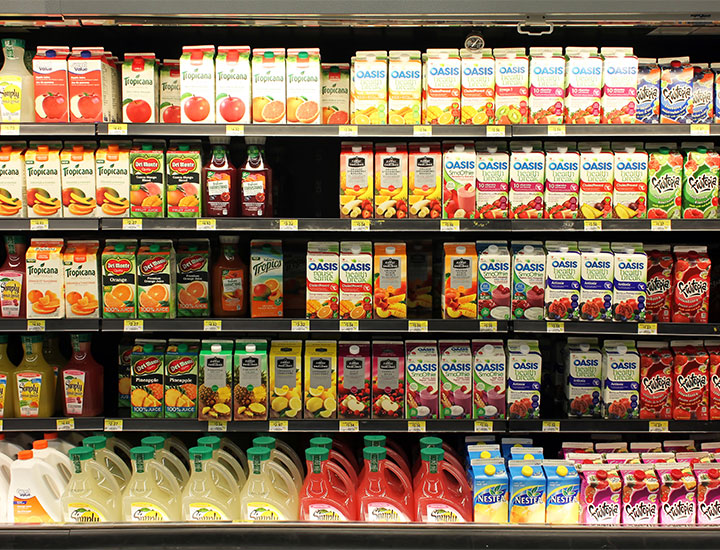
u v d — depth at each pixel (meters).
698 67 2.85
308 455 2.63
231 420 2.80
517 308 2.78
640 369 2.80
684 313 2.81
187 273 2.89
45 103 2.76
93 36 3.18
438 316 2.99
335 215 3.27
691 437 3.05
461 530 2.54
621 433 3.10
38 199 2.79
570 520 2.60
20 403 2.86
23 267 2.86
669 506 2.59
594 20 2.66
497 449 2.79
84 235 3.27
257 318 2.79
